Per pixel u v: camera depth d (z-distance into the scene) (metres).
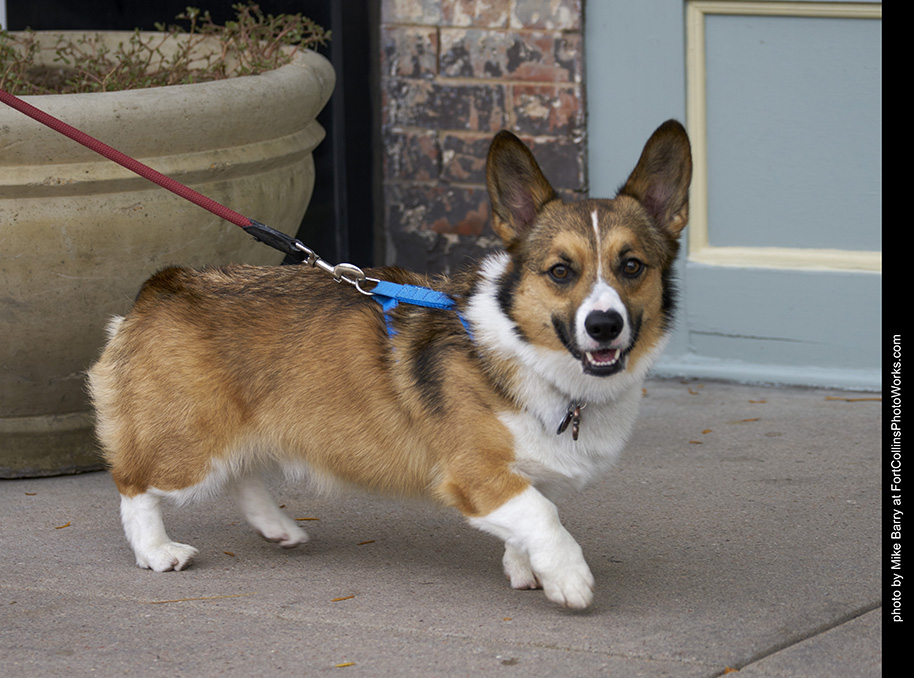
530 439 3.45
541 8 5.75
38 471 4.82
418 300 3.63
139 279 4.55
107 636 3.39
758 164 5.64
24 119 4.18
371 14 6.07
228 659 3.24
